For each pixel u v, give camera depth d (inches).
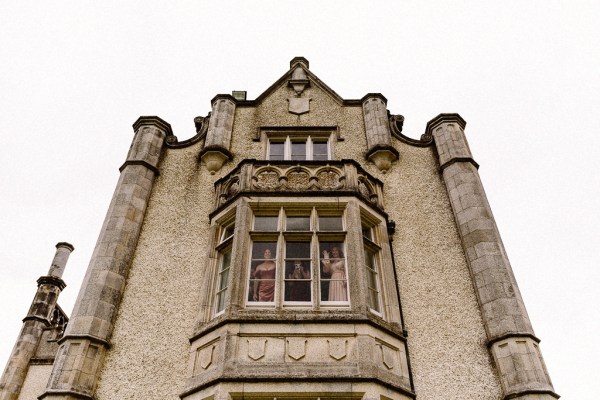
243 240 275.1
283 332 233.3
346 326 234.7
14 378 468.4
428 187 344.8
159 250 310.7
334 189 306.3
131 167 352.2
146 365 256.1
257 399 215.0
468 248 296.5
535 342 248.8
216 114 401.7
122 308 280.2
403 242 311.0
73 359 247.3
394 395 223.8
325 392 212.2
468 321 268.5
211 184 352.8
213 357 233.6
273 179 317.1
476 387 241.9
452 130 373.4
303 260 275.9
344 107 418.0
